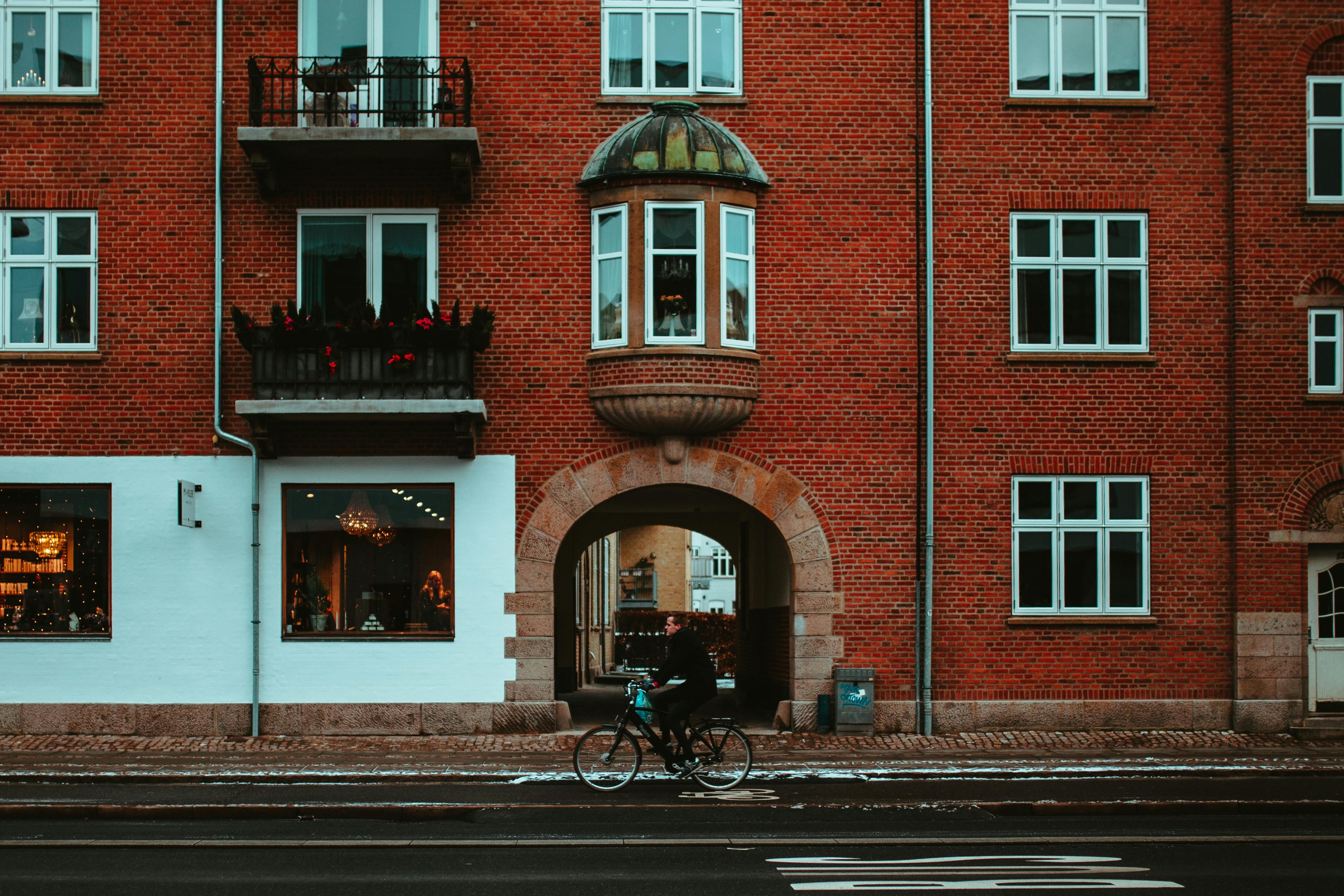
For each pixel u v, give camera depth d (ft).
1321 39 59.06
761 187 57.82
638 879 29.27
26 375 56.49
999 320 58.18
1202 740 55.62
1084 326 58.75
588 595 119.03
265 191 56.85
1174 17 59.31
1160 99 59.06
